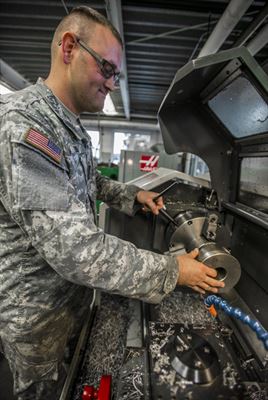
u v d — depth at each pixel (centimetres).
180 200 107
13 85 344
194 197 108
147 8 164
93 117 513
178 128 110
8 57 280
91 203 89
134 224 117
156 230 105
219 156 116
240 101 84
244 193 110
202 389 49
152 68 280
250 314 100
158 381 50
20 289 73
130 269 57
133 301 112
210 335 64
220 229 89
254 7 154
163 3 161
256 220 90
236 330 82
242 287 111
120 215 116
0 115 61
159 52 237
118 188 108
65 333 87
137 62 265
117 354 88
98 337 96
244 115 89
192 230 86
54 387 88
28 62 295
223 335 66
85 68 68
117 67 71
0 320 76
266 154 92
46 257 56
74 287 85
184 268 63
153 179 115
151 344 60
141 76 309
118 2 140
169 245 92
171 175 111
